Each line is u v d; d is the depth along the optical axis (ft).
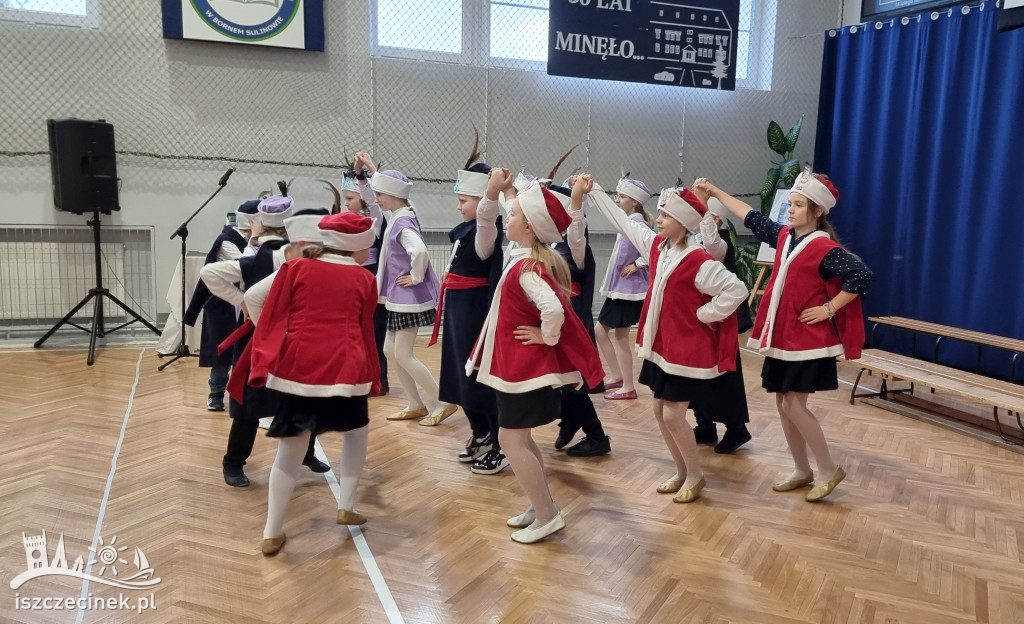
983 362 20.34
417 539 9.70
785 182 24.50
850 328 10.75
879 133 23.03
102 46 19.92
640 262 15.92
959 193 20.71
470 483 11.60
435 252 23.59
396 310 13.62
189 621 7.70
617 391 17.06
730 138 26.50
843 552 9.68
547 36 24.22
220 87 20.97
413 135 22.93
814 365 10.71
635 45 24.02
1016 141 19.19
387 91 22.49
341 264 8.88
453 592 8.42
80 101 19.95
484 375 9.23
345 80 22.07
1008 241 19.54
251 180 21.58
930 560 9.53
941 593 8.71
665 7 24.16
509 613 8.03
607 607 8.20
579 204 11.83
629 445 13.62
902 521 10.71
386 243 13.82
